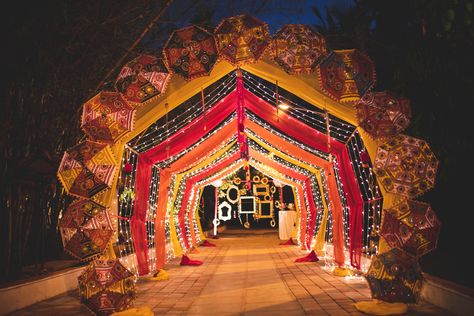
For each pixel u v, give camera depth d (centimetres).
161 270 900
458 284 536
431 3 480
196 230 1666
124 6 855
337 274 858
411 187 590
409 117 605
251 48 619
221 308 598
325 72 614
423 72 655
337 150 883
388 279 558
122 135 627
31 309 610
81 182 605
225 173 1666
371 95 617
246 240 1886
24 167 739
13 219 756
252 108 877
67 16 807
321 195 1245
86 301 578
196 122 868
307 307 581
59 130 872
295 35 621
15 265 753
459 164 672
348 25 1016
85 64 884
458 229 731
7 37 714
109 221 610
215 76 700
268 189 1989
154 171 1058
